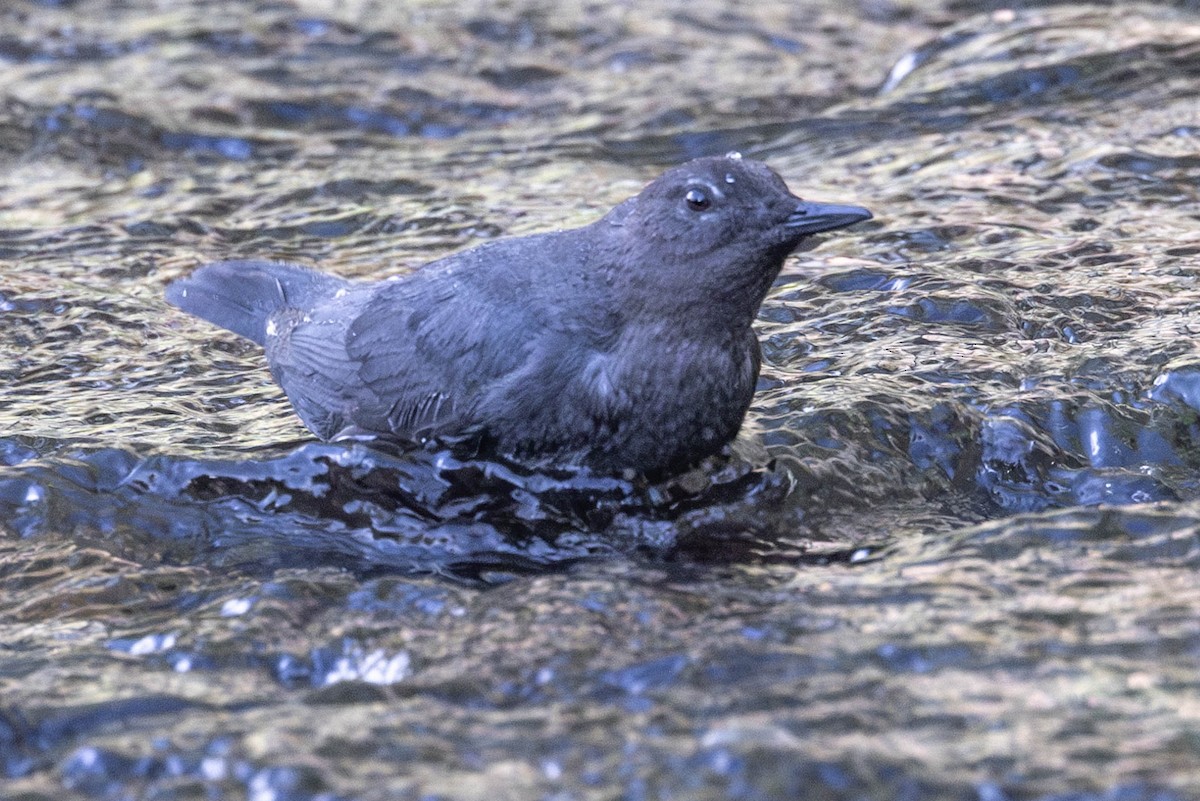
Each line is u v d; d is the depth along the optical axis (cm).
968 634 638
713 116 1672
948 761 539
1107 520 749
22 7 2025
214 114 1680
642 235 806
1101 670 600
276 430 955
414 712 599
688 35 1962
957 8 2059
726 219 783
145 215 1405
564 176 1499
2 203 1452
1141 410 924
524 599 703
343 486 861
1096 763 534
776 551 787
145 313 1178
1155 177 1357
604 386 813
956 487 873
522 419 834
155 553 811
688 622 671
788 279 1184
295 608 714
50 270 1271
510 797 531
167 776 558
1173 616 645
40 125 1636
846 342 1048
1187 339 1002
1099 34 1720
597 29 1969
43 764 579
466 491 855
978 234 1259
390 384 885
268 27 1941
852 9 2078
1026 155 1438
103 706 615
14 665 663
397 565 793
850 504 845
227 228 1381
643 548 804
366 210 1412
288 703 617
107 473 872
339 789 541
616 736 570
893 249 1242
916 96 1631
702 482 850
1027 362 995
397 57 1859
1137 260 1175
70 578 770
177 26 1944
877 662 618
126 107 1677
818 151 1534
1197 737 546
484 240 1316
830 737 558
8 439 921
